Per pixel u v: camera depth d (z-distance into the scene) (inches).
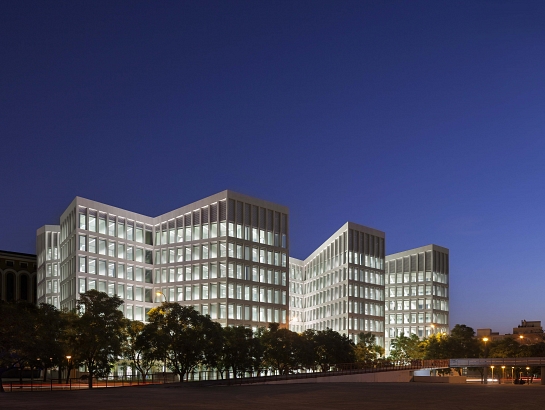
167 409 1363.2
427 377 4675.2
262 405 1507.1
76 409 1362.0
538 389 2378.2
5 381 4389.8
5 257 6491.1
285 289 5531.5
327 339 4347.9
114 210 5118.1
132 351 3398.1
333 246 6658.5
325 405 1512.1
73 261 4798.2
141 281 5290.4
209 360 3321.9
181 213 5359.3
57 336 2979.8
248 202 5290.4
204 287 5088.6
